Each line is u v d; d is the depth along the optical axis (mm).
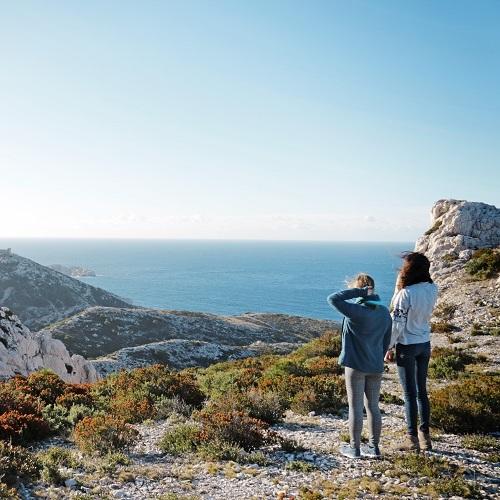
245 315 148625
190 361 71500
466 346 22109
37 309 147375
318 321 149375
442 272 37344
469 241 39219
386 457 7531
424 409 7609
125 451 8547
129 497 6219
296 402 11945
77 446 9070
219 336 112562
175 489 6543
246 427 8633
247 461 7797
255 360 23422
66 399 13016
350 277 7621
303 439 9102
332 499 6094
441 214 43875
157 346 73312
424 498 6078
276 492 6391
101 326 101438
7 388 13289
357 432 7547
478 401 9766
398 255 7859
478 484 6469
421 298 7312
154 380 15023
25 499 5941
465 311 29172
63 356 31875
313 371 17484
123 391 14344
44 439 9711
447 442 8383
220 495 6320
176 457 8219
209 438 8562
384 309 7219
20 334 29125
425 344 7457
